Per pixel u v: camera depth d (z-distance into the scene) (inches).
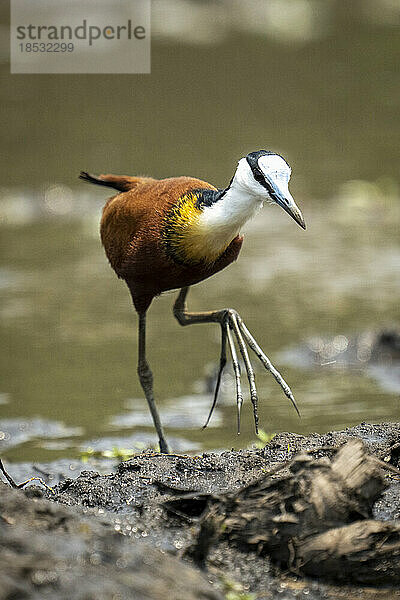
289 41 1165.1
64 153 823.1
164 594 200.2
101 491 277.6
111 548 210.8
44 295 565.6
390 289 567.2
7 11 1148.5
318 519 242.2
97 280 591.2
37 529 215.0
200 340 509.7
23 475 345.4
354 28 1202.0
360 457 251.0
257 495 249.9
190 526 256.1
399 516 258.2
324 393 438.6
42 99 977.5
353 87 998.4
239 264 617.3
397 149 821.9
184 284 350.9
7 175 772.6
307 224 685.3
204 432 398.6
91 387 448.1
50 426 402.9
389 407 419.5
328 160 799.7
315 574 237.6
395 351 476.1
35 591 191.9
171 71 1067.9
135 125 900.6
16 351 489.7
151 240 334.3
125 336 512.7
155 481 279.6
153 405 371.6
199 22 1232.8
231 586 230.5
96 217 693.9
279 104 957.2
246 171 313.0
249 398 435.5
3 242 650.8
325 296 558.3
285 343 495.2
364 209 706.8
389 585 235.1
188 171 762.8
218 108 949.2
